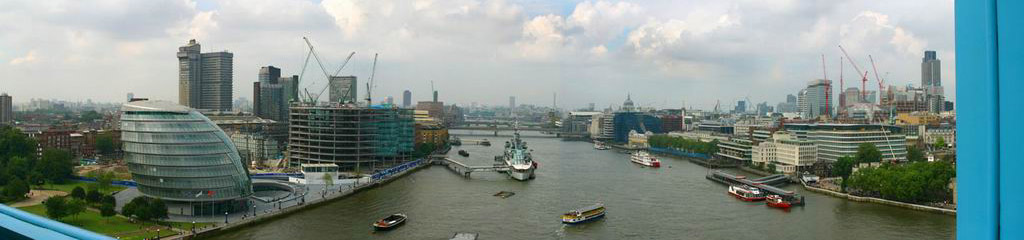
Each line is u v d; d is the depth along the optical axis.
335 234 185.00
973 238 11.69
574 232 188.12
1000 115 11.12
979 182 11.54
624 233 186.50
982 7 11.33
